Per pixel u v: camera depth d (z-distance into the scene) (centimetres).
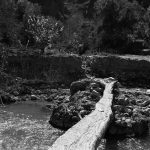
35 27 2820
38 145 1122
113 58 2391
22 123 1398
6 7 2811
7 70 2205
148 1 3978
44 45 2691
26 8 3130
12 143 1130
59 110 1367
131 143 1184
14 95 1983
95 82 1570
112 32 3144
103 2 3228
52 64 2267
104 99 1253
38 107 1748
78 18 3606
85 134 780
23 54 2258
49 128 1328
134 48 3081
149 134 1305
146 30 3234
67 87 2200
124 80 2355
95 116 998
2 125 1354
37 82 2155
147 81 2350
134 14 3275
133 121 1275
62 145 678
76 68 2284
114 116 1252
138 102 1634
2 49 2288
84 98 1418
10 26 2806
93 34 3200
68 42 3012
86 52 2950
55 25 2903
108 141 1191
